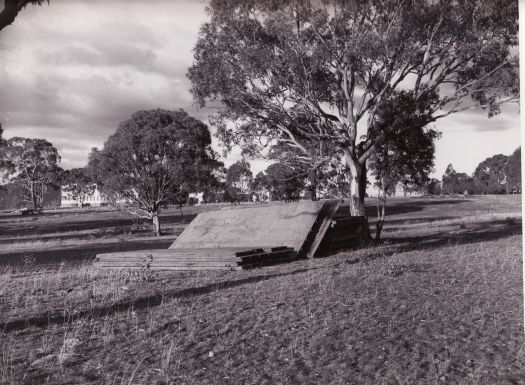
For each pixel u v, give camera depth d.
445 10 22.14
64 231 58.16
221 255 15.55
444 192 140.25
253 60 23.97
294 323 7.99
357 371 5.85
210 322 8.30
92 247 31.36
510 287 10.53
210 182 49.44
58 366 6.32
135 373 6.00
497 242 21.19
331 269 14.32
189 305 9.81
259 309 9.15
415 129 24.56
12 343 7.45
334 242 20.27
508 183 124.50
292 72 24.25
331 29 23.55
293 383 5.55
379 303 9.30
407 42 23.16
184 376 5.84
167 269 16.19
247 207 21.59
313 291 10.71
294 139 26.56
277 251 17.33
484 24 23.03
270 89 25.34
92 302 10.52
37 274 16.39
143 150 43.59
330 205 20.69
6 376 5.94
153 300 10.60
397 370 5.80
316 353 6.53
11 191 110.06
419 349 6.54
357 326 7.67
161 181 45.62
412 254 17.80
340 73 26.17
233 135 28.20
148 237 43.06
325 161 26.92
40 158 103.94
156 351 6.82
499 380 5.43
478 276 12.19
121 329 8.05
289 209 20.55
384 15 23.19
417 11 21.97
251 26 24.42
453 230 32.50
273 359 6.35
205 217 21.92
